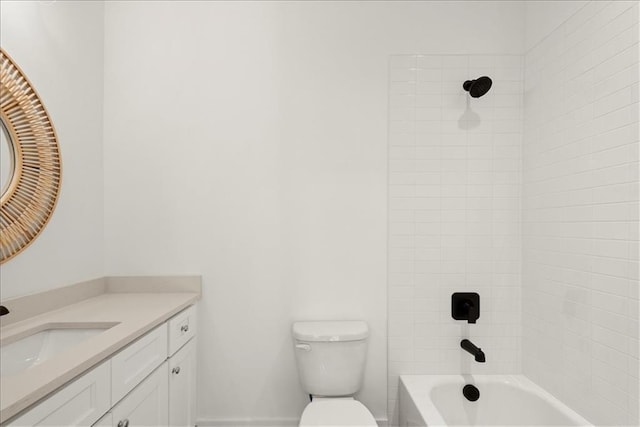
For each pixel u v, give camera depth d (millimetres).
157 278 2021
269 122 2049
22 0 1489
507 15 2055
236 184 2047
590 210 1569
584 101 1606
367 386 2055
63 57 1723
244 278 2049
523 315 2043
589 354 1566
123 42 2039
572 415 1623
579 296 1626
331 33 2053
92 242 1933
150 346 1438
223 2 2049
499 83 2057
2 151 1396
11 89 1421
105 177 2035
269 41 2055
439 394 1972
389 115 2055
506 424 1952
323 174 2053
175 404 1694
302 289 2049
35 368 936
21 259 1479
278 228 2049
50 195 1595
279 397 2049
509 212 2055
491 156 2059
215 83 2047
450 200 2061
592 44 1562
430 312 2064
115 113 2035
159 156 2039
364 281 2057
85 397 1022
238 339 2045
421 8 2055
